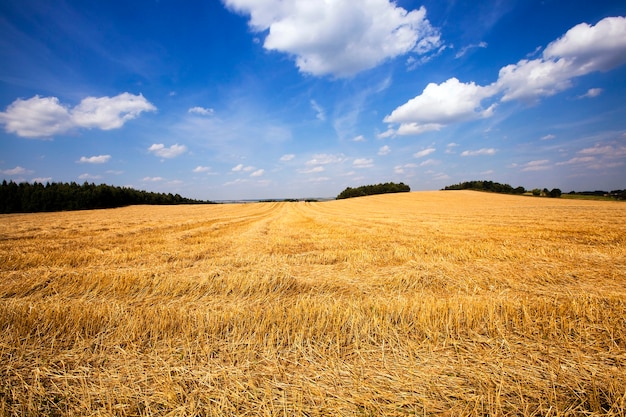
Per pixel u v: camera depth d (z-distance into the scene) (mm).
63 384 2947
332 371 3125
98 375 3096
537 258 8633
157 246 12062
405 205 57500
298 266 8531
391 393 2768
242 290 6203
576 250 9562
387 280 6891
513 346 3500
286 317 4125
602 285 6137
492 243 11375
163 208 65938
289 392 2820
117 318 4152
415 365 3191
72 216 38969
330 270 8031
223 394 2766
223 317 4184
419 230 16875
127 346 3598
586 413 2459
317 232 17312
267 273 7137
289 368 3197
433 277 6969
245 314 4285
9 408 2645
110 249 11406
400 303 4551
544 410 2504
